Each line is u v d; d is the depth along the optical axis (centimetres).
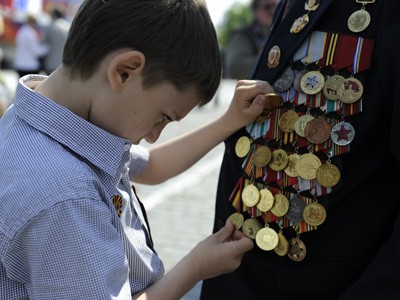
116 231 114
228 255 134
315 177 125
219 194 154
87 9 117
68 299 107
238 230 139
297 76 132
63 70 122
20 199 108
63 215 106
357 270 123
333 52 126
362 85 120
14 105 127
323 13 128
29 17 1055
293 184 129
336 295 125
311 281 127
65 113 117
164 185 496
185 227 392
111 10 115
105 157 120
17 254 110
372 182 122
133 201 141
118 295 112
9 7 1539
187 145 167
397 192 121
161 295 129
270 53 140
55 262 107
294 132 131
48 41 1010
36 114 118
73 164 112
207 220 409
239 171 145
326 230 126
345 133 121
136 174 164
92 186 112
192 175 538
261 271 136
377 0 122
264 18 534
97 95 118
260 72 146
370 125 119
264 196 134
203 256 134
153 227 390
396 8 115
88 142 118
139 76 116
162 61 115
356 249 123
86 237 107
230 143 153
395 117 110
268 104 136
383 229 122
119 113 118
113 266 110
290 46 135
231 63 550
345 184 123
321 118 126
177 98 121
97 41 115
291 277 129
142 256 134
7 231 108
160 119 123
